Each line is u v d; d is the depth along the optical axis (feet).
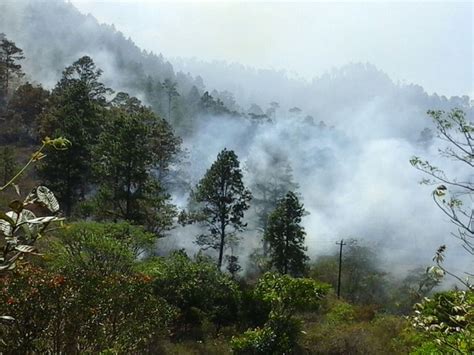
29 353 20.59
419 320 11.67
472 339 10.24
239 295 57.57
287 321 45.03
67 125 98.27
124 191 82.69
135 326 27.09
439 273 10.65
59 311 21.65
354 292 124.98
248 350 42.39
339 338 46.50
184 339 48.42
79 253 41.19
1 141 154.20
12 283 20.40
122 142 82.43
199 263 61.41
